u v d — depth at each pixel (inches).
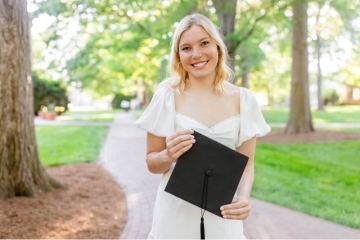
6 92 186.9
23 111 193.8
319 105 1032.8
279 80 1238.9
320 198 220.4
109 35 446.9
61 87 976.3
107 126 692.1
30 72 198.1
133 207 207.6
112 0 339.9
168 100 74.9
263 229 172.2
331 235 165.9
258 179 265.6
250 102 76.7
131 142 482.3
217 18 336.5
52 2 284.4
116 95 1713.8
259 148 401.4
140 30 384.8
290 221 183.9
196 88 75.9
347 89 1603.1
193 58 72.1
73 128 620.7
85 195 221.6
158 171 73.7
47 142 442.9
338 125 682.8
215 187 68.4
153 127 74.2
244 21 384.5
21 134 193.3
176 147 67.3
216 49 73.9
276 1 326.0
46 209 184.1
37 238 151.9
